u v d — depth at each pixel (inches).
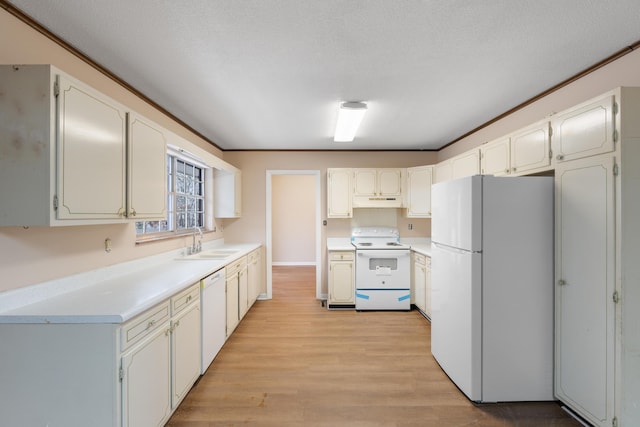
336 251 162.7
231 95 100.0
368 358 108.3
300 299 181.5
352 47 72.4
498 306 82.3
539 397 82.5
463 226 86.4
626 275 63.1
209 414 78.3
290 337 126.1
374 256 159.6
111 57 76.1
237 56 76.1
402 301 159.9
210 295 98.6
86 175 60.2
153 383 66.3
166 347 71.8
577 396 74.1
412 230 183.8
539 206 82.6
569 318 76.2
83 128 59.3
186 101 105.2
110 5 57.2
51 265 65.9
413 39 69.2
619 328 63.6
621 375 63.4
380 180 171.6
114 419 54.2
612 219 64.7
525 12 60.2
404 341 122.6
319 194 182.5
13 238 58.0
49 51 65.7
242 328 135.9
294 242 298.8
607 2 57.4
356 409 80.7
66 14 59.9
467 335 84.0
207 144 157.5
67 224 55.8
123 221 71.6
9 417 54.6
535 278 82.7
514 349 82.4
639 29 65.7
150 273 92.0
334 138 146.2
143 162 79.4
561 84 92.0
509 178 82.5
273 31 65.9
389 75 86.7
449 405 82.4
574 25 64.3
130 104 92.9
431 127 137.9
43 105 52.6
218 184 167.2
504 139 102.2
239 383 92.2
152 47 71.8
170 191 126.3
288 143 167.0
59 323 54.4
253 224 182.1
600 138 67.0
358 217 183.3
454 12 60.0
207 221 162.4
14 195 52.8
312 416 77.8
